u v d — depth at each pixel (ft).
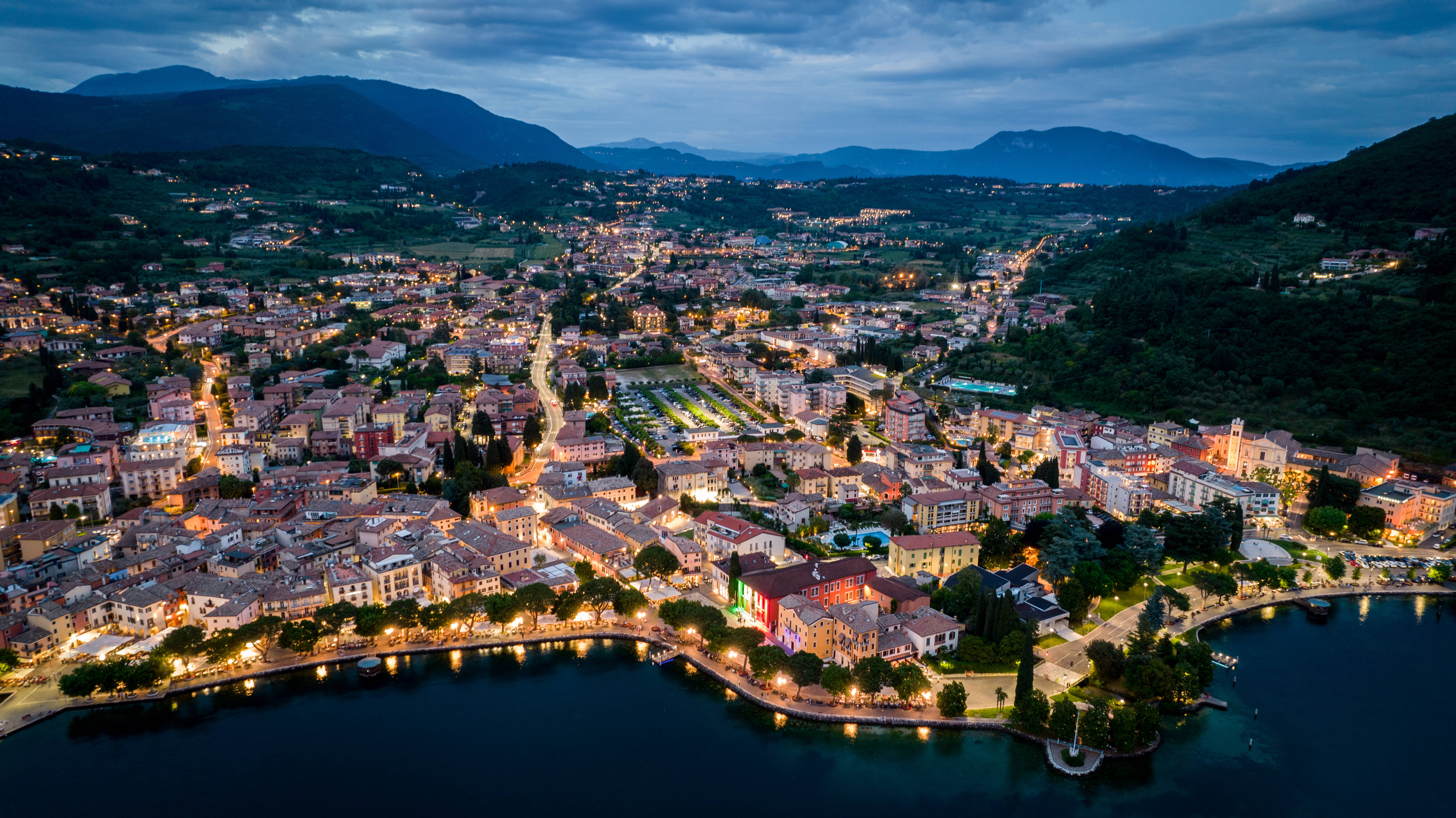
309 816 602.03
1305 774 653.30
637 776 646.74
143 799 616.39
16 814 598.34
